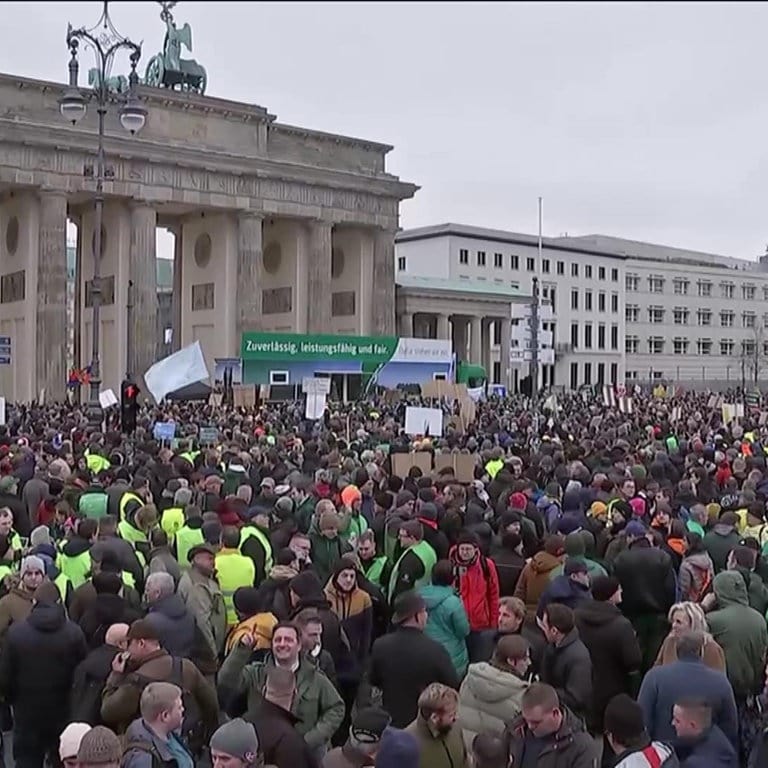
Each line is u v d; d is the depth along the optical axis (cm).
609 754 1249
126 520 1938
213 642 1449
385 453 3281
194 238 11200
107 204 10062
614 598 1349
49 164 9144
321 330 11031
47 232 9169
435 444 3625
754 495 2209
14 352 9694
